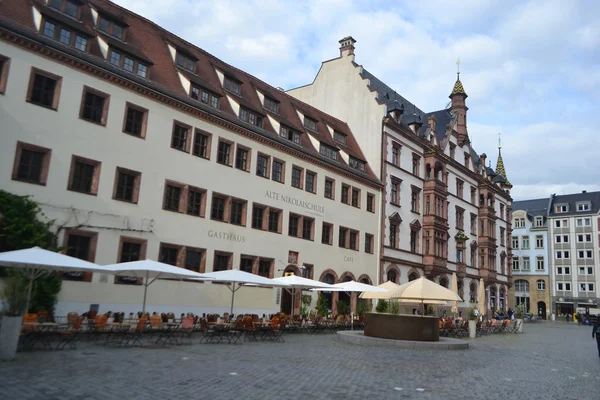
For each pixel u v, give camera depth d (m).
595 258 82.94
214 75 33.72
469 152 61.72
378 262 43.50
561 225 87.31
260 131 33.16
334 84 50.62
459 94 60.41
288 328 28.14
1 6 22.25
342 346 21.33
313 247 36.84
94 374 11.45
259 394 10.28
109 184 24.67
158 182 26.91
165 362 13.88
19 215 20.75
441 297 24.39
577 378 15.47
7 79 21.38
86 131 24.00
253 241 32.03
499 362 18.62
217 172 30.20
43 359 13.27
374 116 46.69
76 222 23.14
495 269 63.62
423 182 51.00
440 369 15.70
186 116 28.83
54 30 23.78
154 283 26.31
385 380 12.93
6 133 21.14
